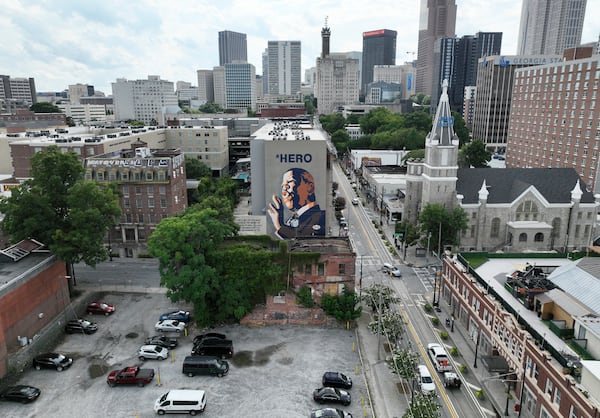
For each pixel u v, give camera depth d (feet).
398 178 387.55
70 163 203.72
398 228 287.48
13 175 343.67
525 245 258.98
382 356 161.48
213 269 176.35
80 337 174.91
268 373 151.02
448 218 251.39
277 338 173.58
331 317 182.80
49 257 184.55
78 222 191.01
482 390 140.56
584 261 147.43
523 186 262.47
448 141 257.96
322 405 135.23
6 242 234.99
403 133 585.63
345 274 181.06
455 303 191.21
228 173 492.95
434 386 139.74
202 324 180.34
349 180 497.05
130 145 367.04
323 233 265.75
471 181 269.64
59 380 147.84
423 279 232.73
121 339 173.27
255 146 266.16
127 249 265.34
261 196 272.72
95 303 195.31
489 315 156.76
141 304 202.08
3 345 146.10
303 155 254.68
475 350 160.04
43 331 173.47
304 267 180.45
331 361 157.99
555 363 116.16
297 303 182.60
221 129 458.09
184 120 595.06
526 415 129.39
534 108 427.33
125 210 261.65
